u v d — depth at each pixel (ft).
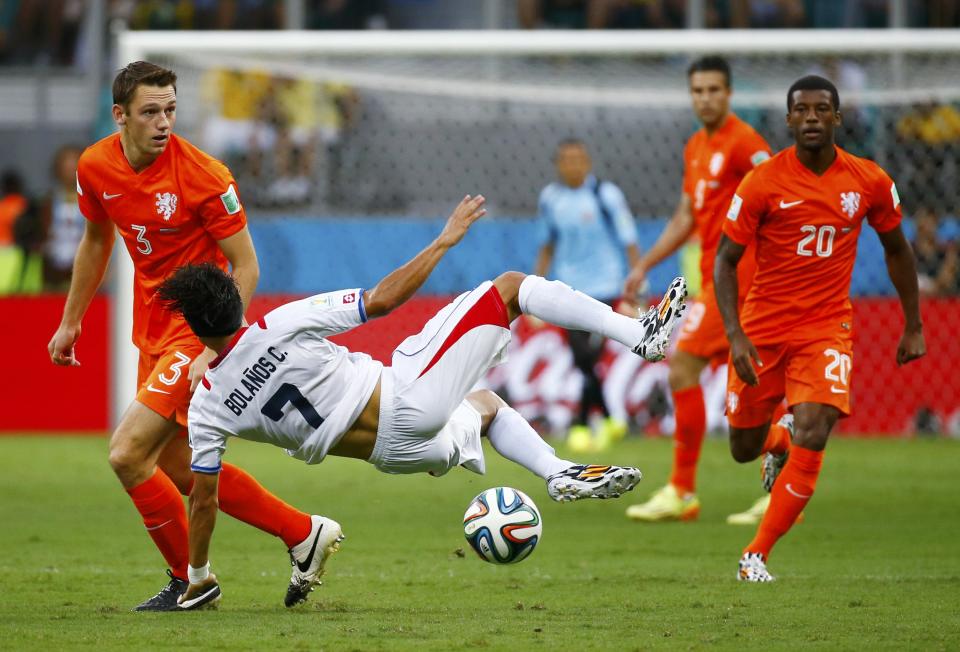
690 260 160.04
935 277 158.20
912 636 54.13
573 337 143.74
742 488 118.93
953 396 158.20
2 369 166.50
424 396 57.98
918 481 121.39
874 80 181.78
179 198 62.54
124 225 63.41
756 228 74.08
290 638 53.21
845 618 58.75
